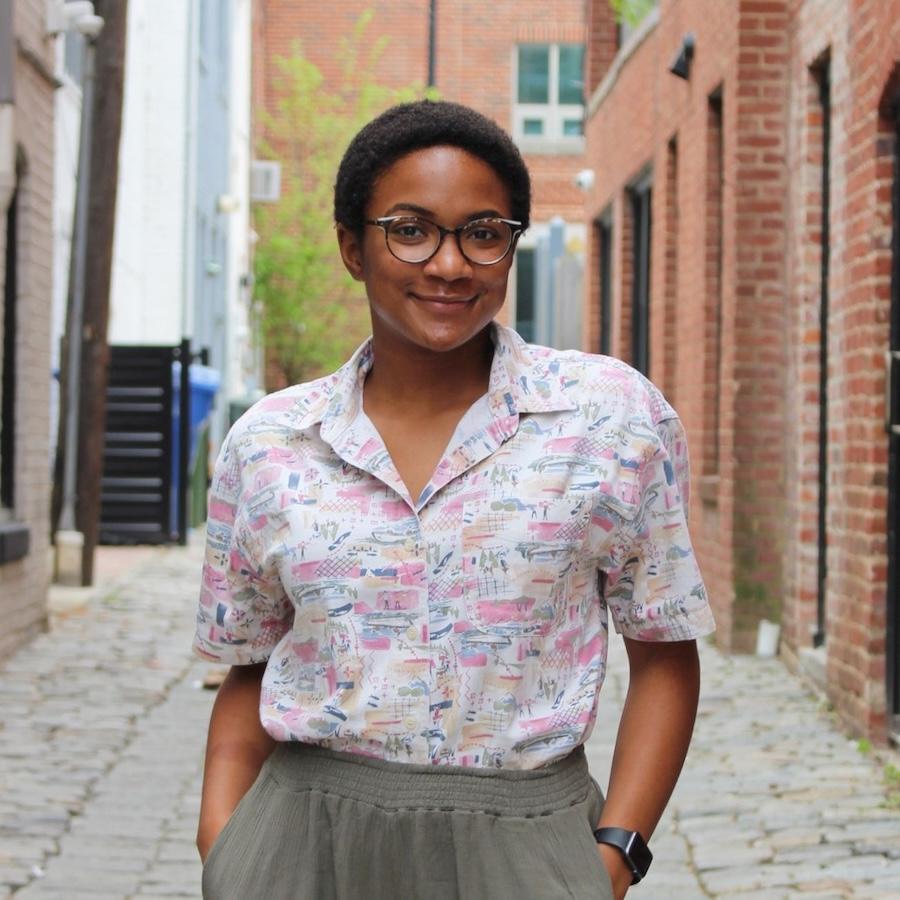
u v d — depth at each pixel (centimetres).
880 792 712
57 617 1348
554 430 249
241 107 3262
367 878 248
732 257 1116
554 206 3394
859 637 818
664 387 1469
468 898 244
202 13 2727
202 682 1019
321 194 3400
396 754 247
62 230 1936
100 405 1594
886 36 772
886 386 793
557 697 248
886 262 795
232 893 253
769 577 1120
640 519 255
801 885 575
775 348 1112
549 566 245
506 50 3509
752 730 854
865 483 805
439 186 251
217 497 266
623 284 1745
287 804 253
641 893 571
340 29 3600
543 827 245
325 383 261
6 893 575
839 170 878
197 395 2247
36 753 809
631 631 263
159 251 2488
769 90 1105
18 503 1180
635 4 1584
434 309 251
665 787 262
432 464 252
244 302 3253
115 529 2062
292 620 275
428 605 245
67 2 1472
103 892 577
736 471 1118
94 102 1572
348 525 248
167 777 761
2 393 1173
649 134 1542
